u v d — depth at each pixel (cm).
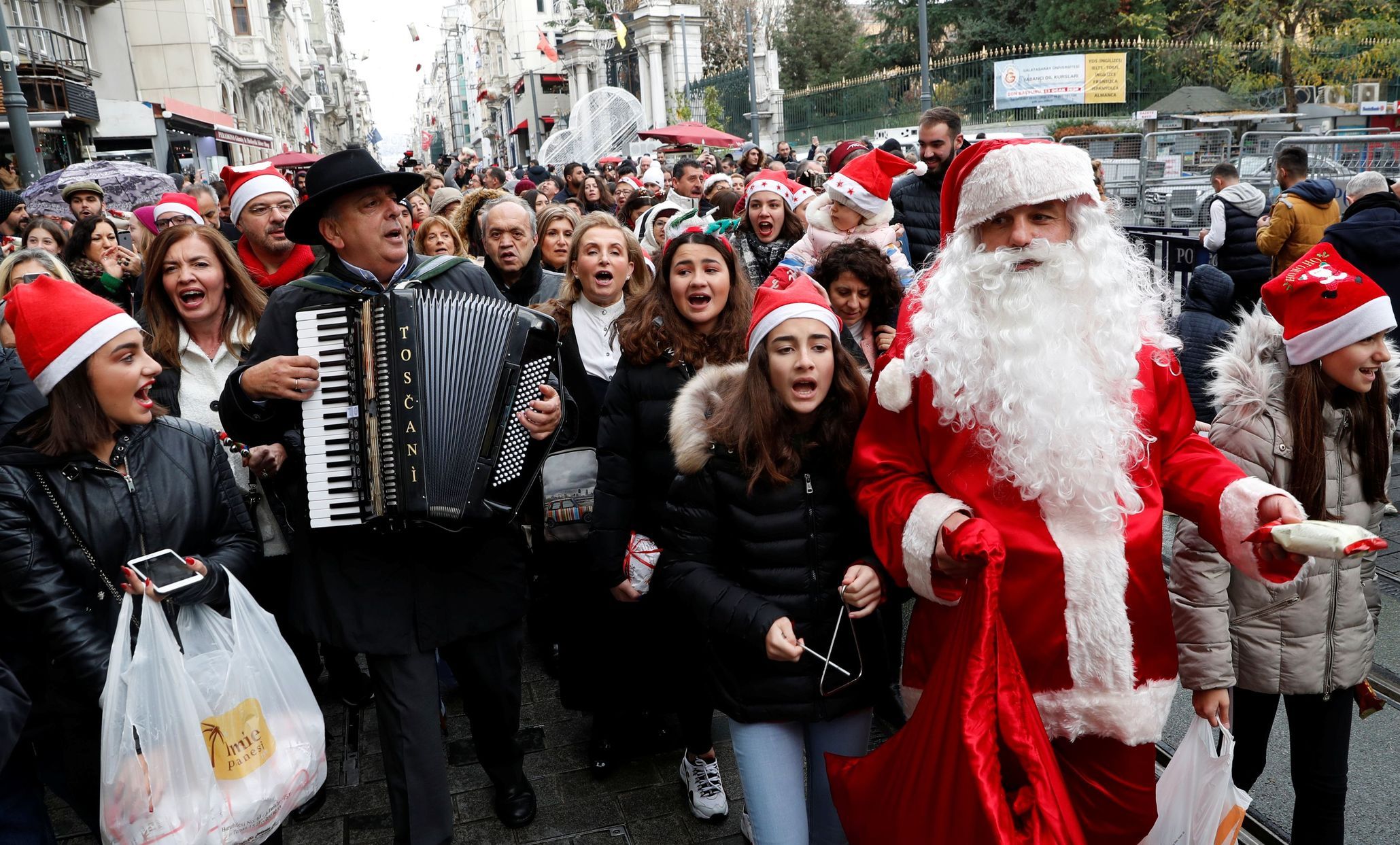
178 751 226
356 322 263
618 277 390
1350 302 232
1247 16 2688
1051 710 216
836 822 261
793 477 247
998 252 217
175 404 344
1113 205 229
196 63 3291
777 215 512
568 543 351
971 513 217
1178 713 365
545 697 414
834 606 250
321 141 8850
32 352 237
